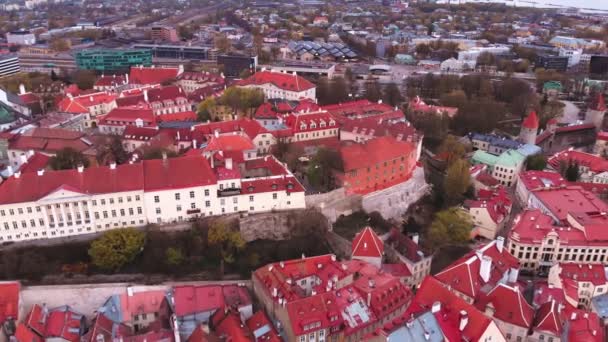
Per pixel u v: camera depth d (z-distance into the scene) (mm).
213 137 195375
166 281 148375
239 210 167500
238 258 156500
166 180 159625
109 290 143125
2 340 125938
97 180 155500
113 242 145500
